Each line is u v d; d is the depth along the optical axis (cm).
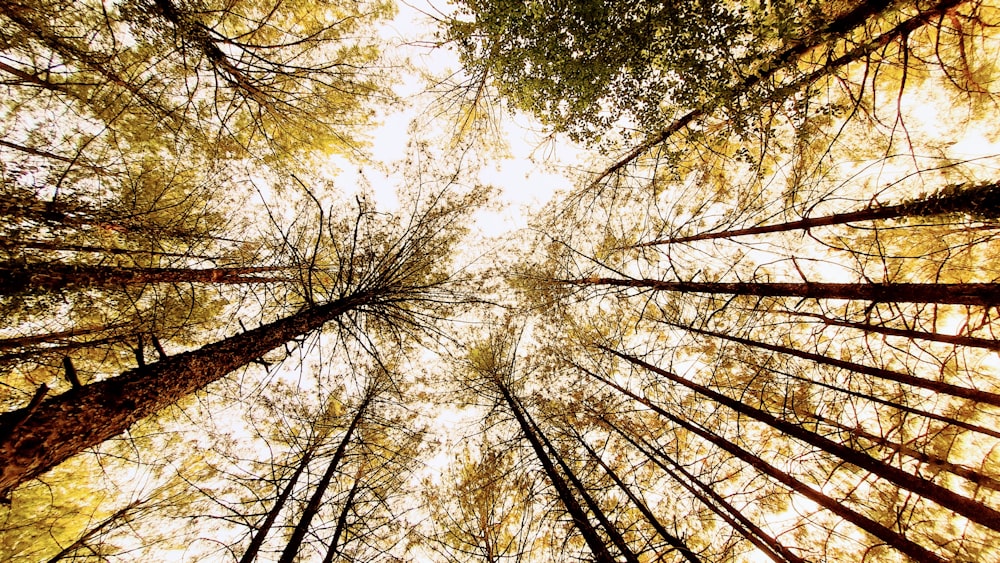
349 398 868
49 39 444
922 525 599
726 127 562
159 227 558
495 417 984
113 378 320
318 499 607
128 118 616
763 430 792
